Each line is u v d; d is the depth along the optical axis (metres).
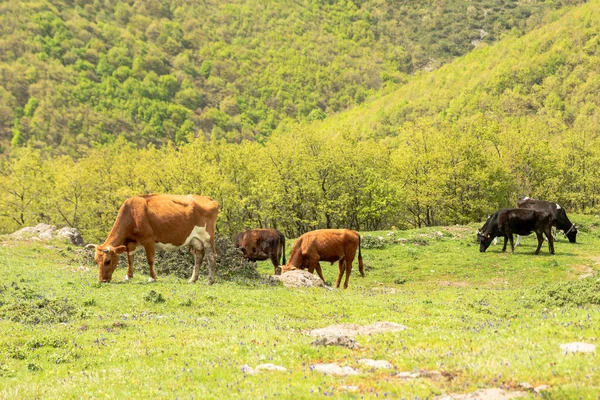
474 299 21.78
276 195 58.09
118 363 12.91
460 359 11.37
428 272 35.41
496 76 168.25
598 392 9.02
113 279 23.64
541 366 10.52
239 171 66.25
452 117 157.25
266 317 18.39
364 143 67.94
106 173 68.31
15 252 29.64
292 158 61.34
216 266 26.88
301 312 19.33
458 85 183.62
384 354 12.38
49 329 16.11
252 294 21.45
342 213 59.47
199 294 20.88
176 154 64.88
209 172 60.03
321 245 27.89
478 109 157.25
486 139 70.25
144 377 11.60
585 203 72.12
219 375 11.36
